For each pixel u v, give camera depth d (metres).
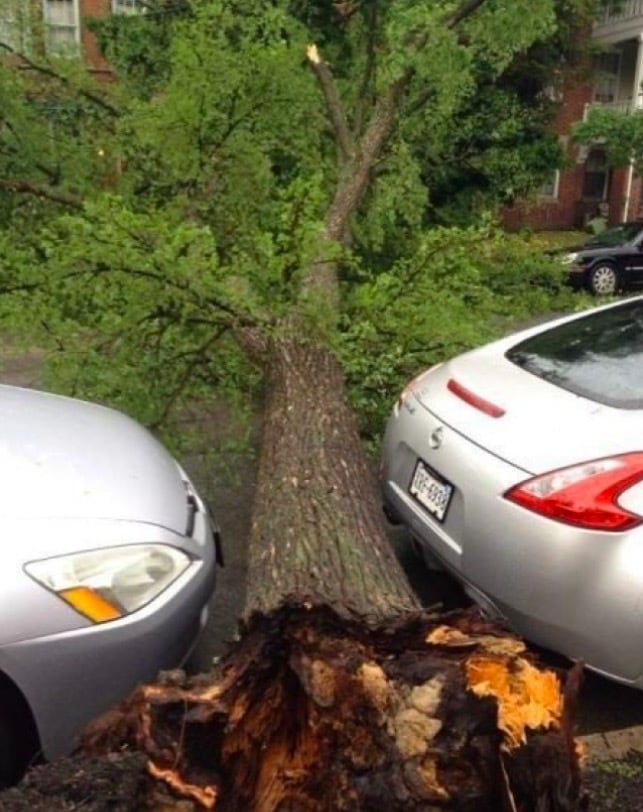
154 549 2.54
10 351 4.43
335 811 1.69
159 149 5.54
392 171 6.04
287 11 6.64
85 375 4.34
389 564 2.62
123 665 2.38
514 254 5.89
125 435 3.22
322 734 1.74
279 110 5.75
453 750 1.68
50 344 4.36
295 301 4.34
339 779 1.70
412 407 3.53
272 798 1.74
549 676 1.79
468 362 3.65
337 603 1.99
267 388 4.09
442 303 4.64
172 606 2.51
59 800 1.72
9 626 2.24
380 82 5.85
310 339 4.24
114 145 5.90
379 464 3.94
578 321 3.87
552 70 15.48
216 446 4.70
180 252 4.07
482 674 1.77
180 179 5.59
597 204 22.84
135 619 2.41
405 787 1.65
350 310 4.73
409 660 1.82
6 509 2.48
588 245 15.22
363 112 6.50
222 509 4.48
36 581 2.31
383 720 1.72
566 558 2.69
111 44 7.71
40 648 2.27
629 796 2.24
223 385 4.62
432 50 5.47
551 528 2.71
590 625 2.69
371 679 1.75
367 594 2.36
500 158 11.40
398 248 6.21
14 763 2.34
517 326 6.38
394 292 4.63
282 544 2.66
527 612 2.78
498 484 2.87
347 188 5.66
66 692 2.32
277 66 5.52
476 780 1.67
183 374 4.59
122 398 4.46
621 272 14.73
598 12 17.61
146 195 5.76
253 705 1.81
